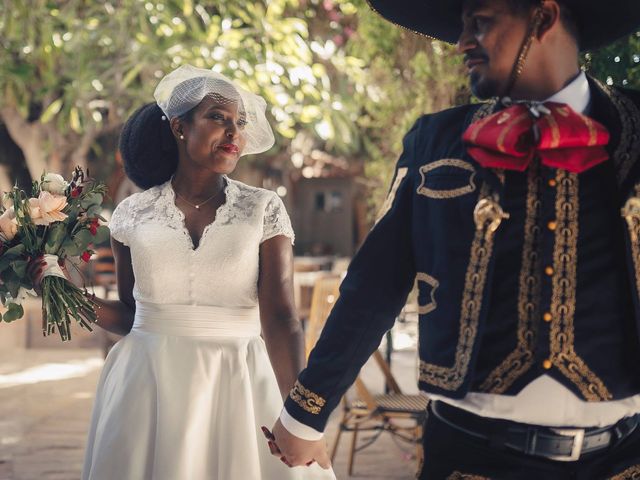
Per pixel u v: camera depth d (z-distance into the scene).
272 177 18.25
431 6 2.02
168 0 8.52
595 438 1.73
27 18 8.56
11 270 2.78
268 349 2.75
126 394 2.70
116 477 2.64
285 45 8.08
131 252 2.80
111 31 9.08
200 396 2.66
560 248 1.70
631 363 1.70
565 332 1.69
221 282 2.73
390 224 1.88
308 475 2.70
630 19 1.83
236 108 2.78
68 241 2.84
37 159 12.48
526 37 1.73
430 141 1.87
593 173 1.72
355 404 4.90
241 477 2.63
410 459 5.32
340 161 15.66
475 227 1.75
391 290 1.88
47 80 9.80
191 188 2.81
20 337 9.70
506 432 1.74
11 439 5.75
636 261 1.67
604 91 1.79
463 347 1.74
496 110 1.81
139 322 2.79
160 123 2.88
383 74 5.44
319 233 20.19
